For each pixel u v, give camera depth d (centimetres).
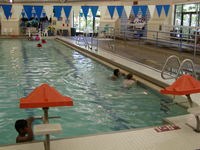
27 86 568
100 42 1484
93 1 1870
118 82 611
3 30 2002
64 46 1386
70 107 443
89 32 2033
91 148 257
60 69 756
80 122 382
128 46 1262
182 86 297
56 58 962
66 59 942
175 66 709
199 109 283
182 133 297
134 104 462
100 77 660
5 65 804
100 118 398
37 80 622
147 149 259
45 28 2016
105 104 461
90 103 465
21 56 998
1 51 1130
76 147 257
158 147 263
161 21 1457
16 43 1498
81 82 609
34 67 779
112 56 908
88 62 881
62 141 269
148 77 588
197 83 305
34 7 1077
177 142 275
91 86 575
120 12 1048
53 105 240
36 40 1709
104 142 270
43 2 1923
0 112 415
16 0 1905
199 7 1225
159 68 684
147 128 310
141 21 1655
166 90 297
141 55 941
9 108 433
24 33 2022
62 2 1920
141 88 564
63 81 618
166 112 422
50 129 219
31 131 304
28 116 400
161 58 864
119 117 402
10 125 367
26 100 240
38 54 1063
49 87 257
